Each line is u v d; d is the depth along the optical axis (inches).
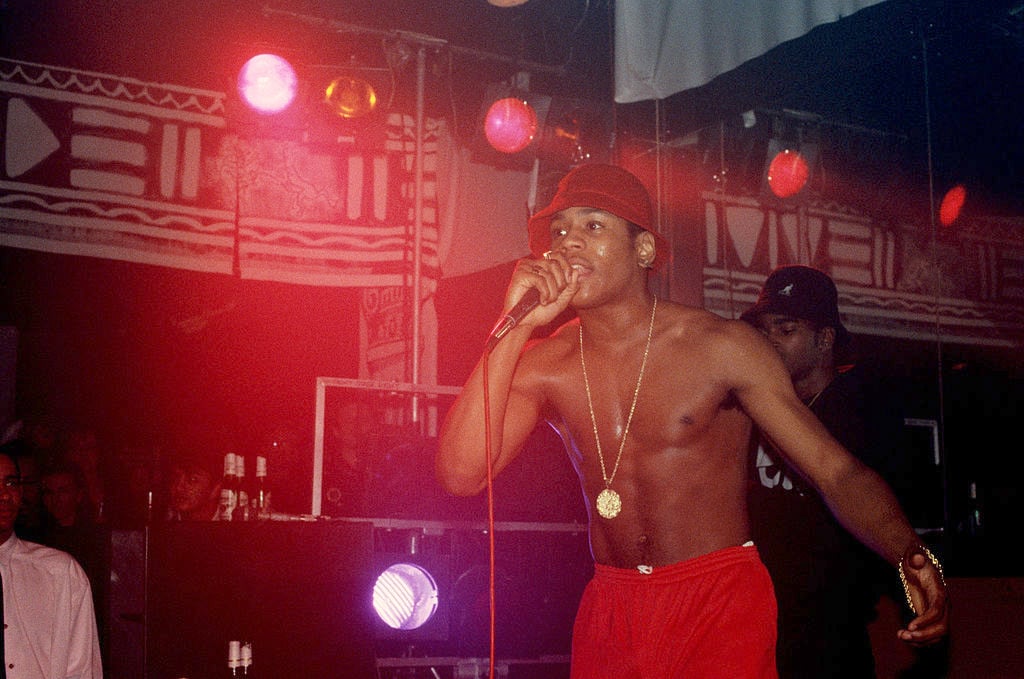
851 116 254.7
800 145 255.6
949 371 285.3
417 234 246.8
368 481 164.7
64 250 236.7
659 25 183.3
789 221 288.5
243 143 253.0
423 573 158.2
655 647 88.4
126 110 243.4
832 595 128.8
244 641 146.9
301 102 241.3
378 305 269.1
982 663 155.0
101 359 270.2
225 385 276.1
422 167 246.8
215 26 236.8
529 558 169.6
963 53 206.1
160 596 145.1
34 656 153.1
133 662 159.0
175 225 245.9
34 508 187.8
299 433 240.2
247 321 275.3
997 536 215.3
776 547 130.5
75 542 168.7
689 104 221.8
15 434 214.7
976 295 285.0
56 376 266.5
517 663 165.5
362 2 232.5
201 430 276.4
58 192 237.1
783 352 139.4
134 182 243.3
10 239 233.0
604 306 95.6
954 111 236.4
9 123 234.4
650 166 237.8
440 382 266.4
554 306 93.6
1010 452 278.7
